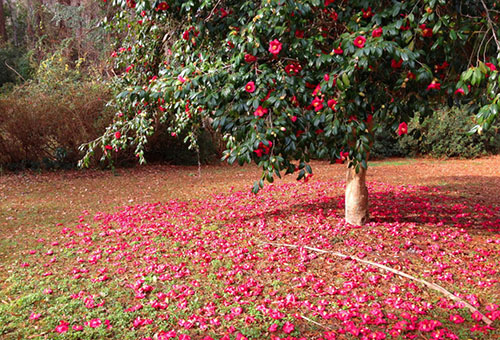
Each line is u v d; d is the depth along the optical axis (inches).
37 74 497.0
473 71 96.6
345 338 101.2
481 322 108.6
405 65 112.2
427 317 111.5
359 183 191.6
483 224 191.9
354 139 124.1
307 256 157.2
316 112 119.2
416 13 116.4
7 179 356.2
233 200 266.7
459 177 346.6
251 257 156.7
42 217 233.1
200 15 135.9
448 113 494.6
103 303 122.8
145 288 130.3
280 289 131.3
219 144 522.0
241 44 116.6
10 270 152.0
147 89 132.5
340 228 188.5
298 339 100.9
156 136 433.4
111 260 160.2
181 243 176.9
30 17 741.3
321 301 119.0
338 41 112.3
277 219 209.6
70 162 408.8
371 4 117.3
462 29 114.7
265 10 107.0
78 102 394.3
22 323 111.3
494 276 137.3
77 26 626.5
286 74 113.3
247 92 114.6
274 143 109.3
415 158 512.7
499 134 494.3
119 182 354.9
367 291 129.0
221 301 123.0
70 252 169.5
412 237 175.5
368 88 127.2
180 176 391.2
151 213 235.1
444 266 144.6
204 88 117.6
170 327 108.1
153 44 163.0
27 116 375.6
